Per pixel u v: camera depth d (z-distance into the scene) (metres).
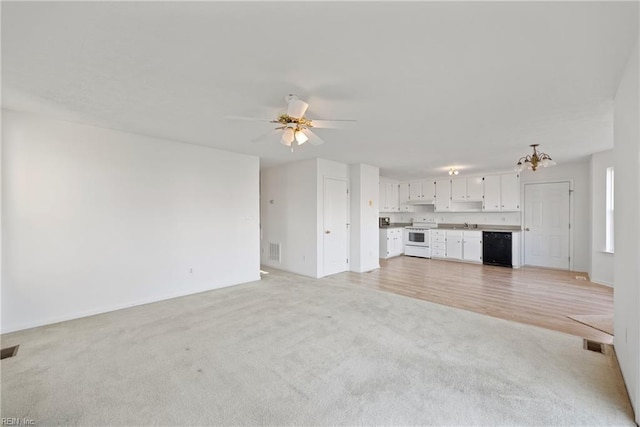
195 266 4.29
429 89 2.32
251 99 2.54
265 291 4.37
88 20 1.51
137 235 3.72
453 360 2.34
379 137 3.76
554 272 5.62
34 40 1.68
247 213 4.97
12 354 2.44
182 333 2.85
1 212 2.84
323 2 1.37
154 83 2.25
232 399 1.87
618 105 2.23
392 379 2.08
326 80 2.18
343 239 5.86
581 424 1.64
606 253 4.60
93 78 2.17
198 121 3.16
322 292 4.31
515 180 6.37
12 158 2.89
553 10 1.42
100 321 3.16
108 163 3.48
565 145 4.15
